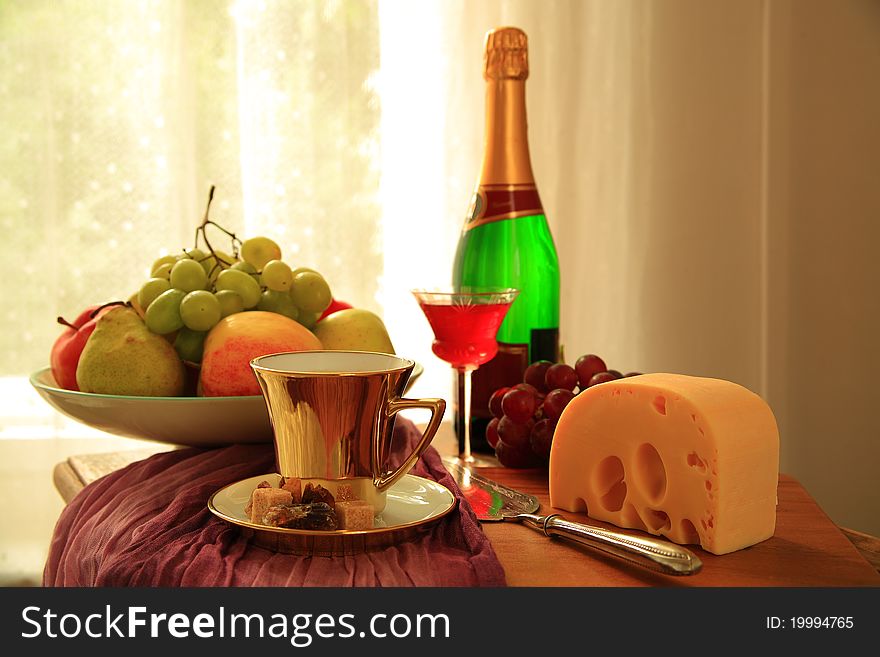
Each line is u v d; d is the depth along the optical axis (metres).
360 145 1.58
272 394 0.68
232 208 1.56
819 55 1.66
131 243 1.54
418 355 1.66
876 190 1.69
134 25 1.52
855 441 1.74
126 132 1.53
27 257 1.52
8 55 1.49
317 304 0.97
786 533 0.76
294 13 1.55
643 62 1.64
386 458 0.72
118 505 0.80
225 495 0.74
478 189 1.11
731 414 0.70
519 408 0.93
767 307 1.69
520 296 1.09
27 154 1.51
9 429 1.54
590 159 1.65
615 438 0.75
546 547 0.72
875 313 1.71
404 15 1.60
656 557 0.63
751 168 1.67
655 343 1.69
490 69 1.08
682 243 1.68
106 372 0.88
